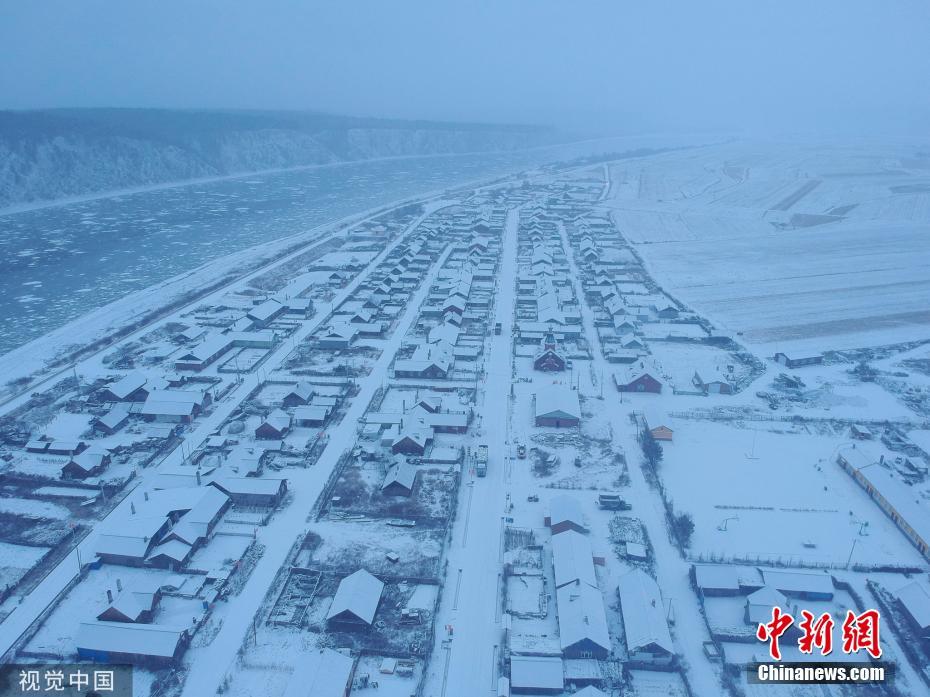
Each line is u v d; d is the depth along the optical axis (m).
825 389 75.69
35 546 48.00
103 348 84.38
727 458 61.38
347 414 68.62
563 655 39.09
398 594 44.06
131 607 41.03
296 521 51.38
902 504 52.78
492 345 87.94
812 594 43.94
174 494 51.78
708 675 38.31
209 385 74.75
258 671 37.97
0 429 63.72
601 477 57.75
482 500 54.50
